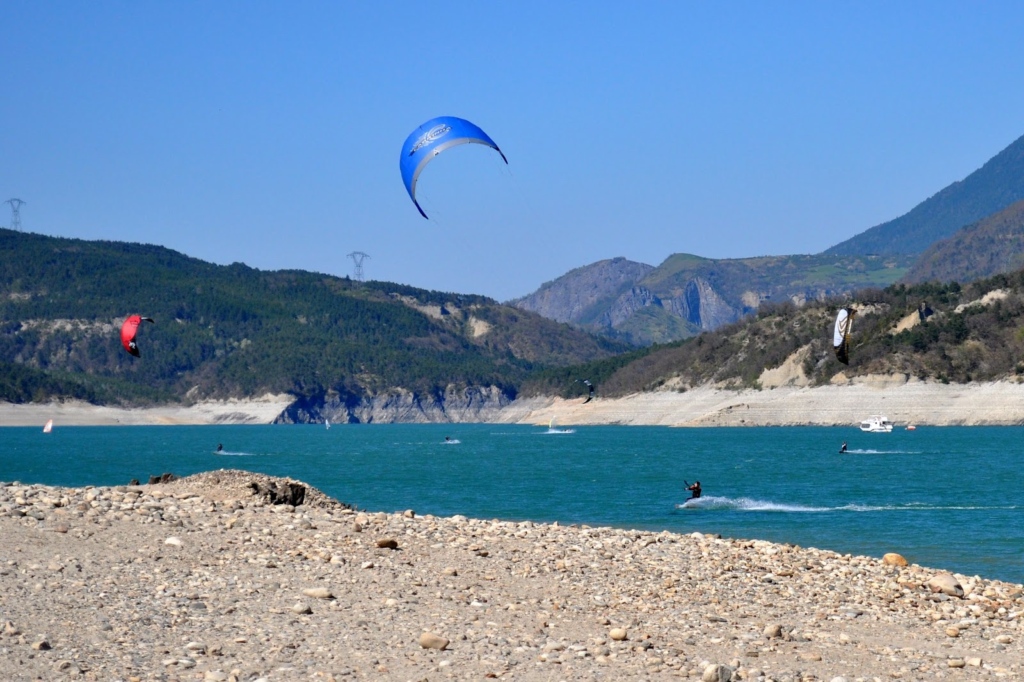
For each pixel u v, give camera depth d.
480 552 22.62
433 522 26.81
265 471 86.50
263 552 21.20
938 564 30.75
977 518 43.94
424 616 17.95
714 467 86.31
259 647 15.97
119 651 15.38
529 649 16.50
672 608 19.59
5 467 97.12
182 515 24.19
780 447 123.00
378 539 22.84
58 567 18.95
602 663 15.99
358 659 15.66
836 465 88.00
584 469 84.88
